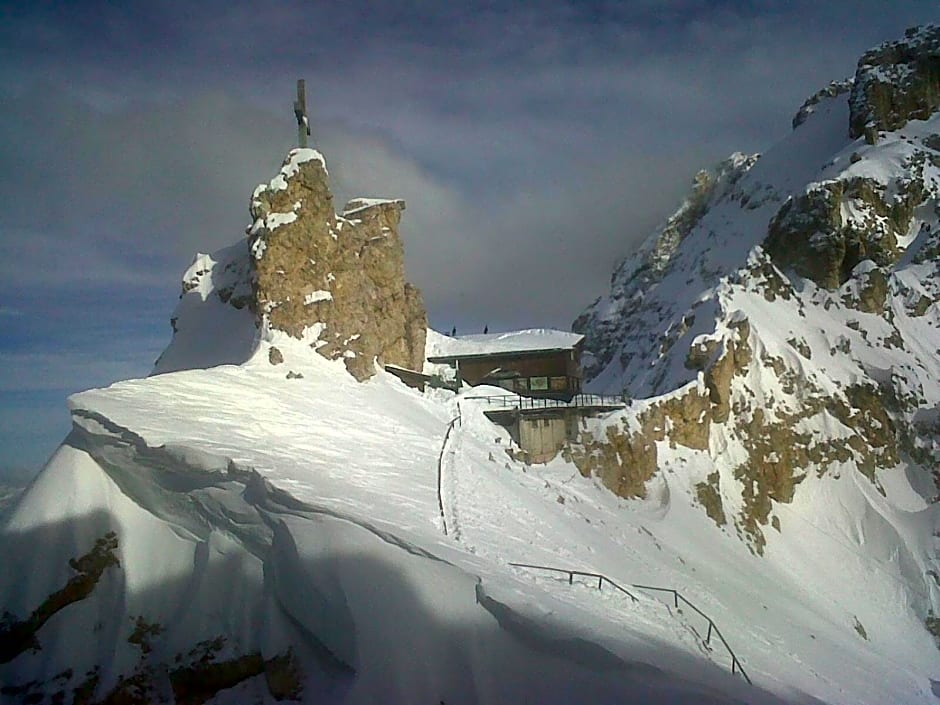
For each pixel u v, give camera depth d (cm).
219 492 2250
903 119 9475
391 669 1800
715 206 12238
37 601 2125
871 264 7144
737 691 2119
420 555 2033
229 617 2086
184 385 2956
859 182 8100
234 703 1952
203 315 4844
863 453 5881
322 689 1859
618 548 3509
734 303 6425
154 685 2041
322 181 4303
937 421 6078
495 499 3175
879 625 4731
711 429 5434
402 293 5034
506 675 1845
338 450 2912
